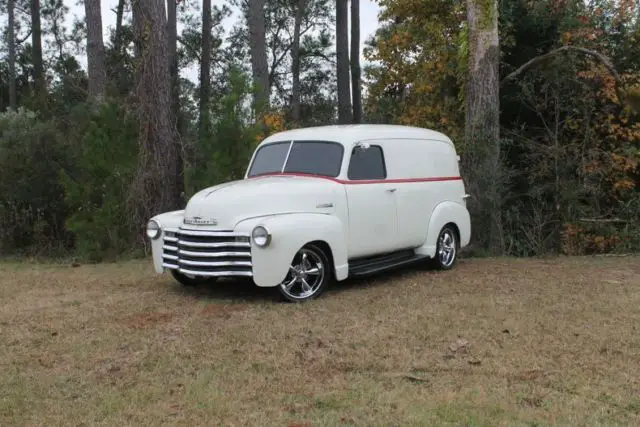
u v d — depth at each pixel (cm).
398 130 884
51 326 635
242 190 728
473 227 1184
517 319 646
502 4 1435
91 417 424
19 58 3656
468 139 1225
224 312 679
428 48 1620
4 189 1341
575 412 427
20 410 436
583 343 570
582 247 1289
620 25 1464
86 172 1233
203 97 2052
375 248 815
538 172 1385
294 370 507
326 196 753
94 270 998
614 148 1445
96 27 1759
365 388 469
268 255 684
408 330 607
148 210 1212
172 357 538
